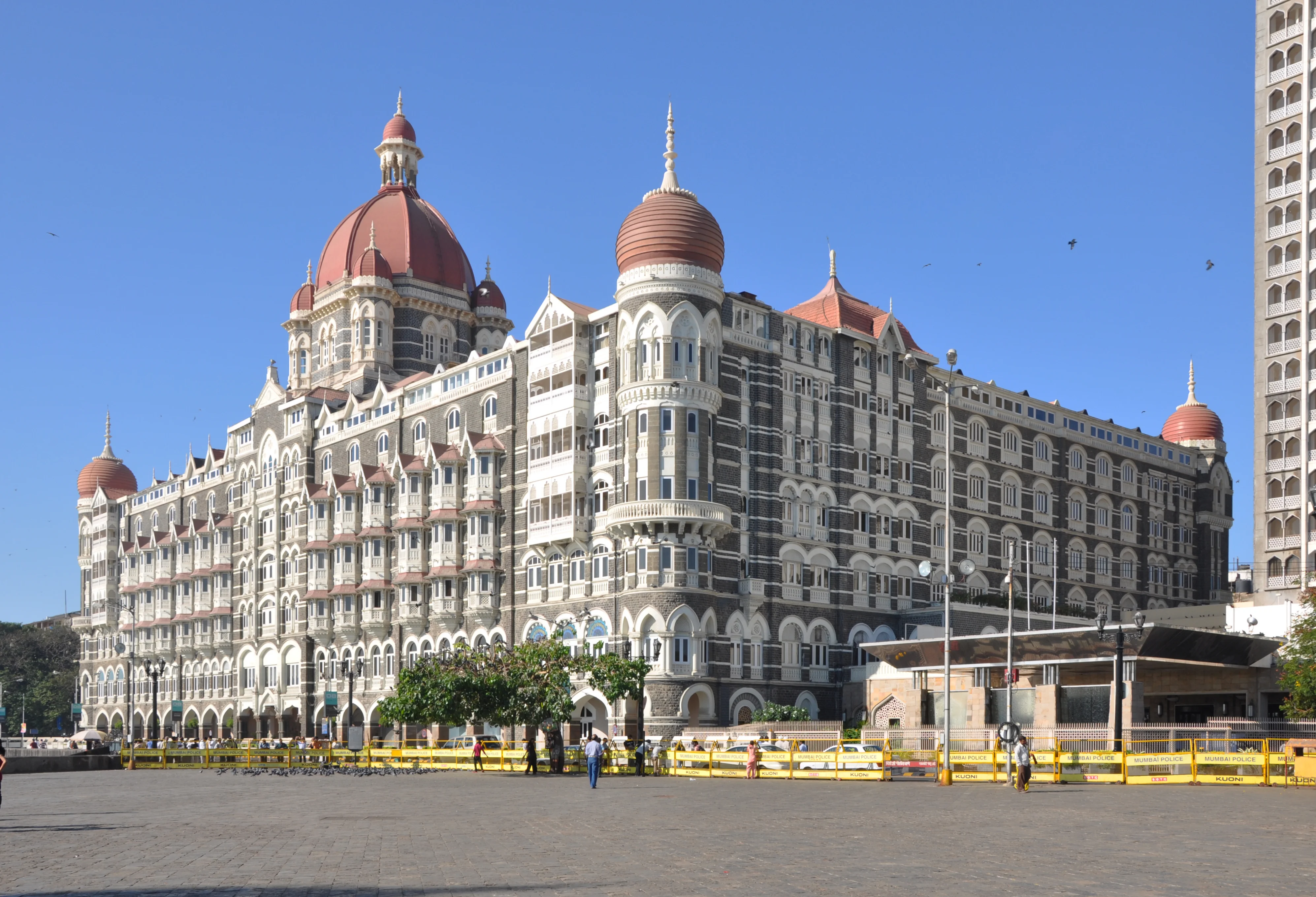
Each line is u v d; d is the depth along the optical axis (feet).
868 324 330.34
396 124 443.73
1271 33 344.08
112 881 75.00
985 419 354.33
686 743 240.94
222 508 436.35
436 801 144.36
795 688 294.25
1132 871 77.15
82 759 256.11
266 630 400.06
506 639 308.19
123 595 491.72
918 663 267.59
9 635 588.50
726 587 282.77
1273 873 76.69
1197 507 428.56
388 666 350.02
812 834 99.81
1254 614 296.51
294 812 130.11
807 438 306.55
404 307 408.05
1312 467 323.78
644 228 280.31
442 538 326.65
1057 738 205.05
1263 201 341.00
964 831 103.19
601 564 285.84
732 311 292.61
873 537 317.42
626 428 279.28
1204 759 178.40
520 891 68.95
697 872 76.18
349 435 372.79
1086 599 374.43
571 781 195.11
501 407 317.83
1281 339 333.83
